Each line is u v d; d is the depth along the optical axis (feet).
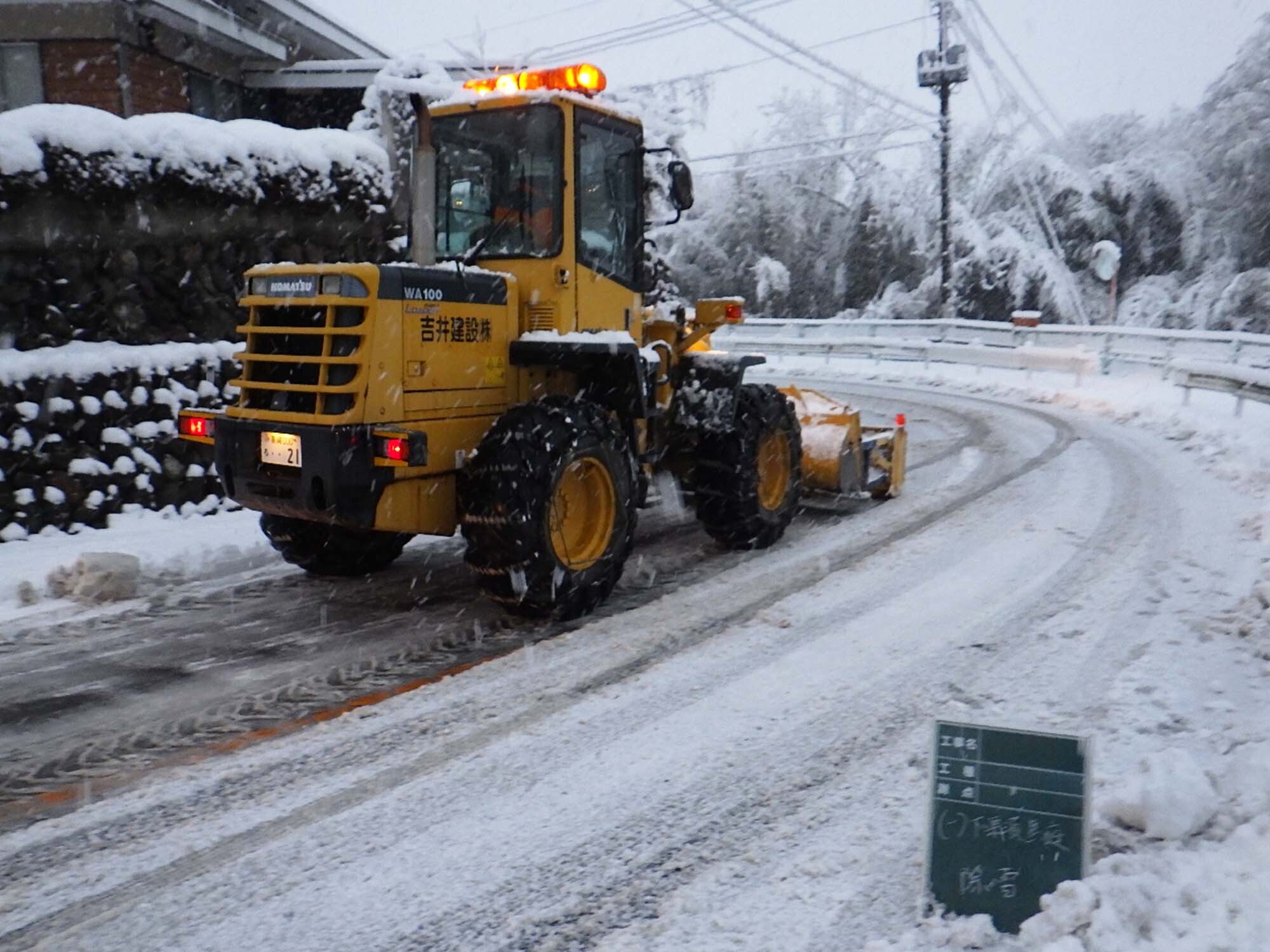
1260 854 8.61
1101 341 57.67
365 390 14.33
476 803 10.50
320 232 28.25
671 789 10.75
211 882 9.14
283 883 9.13
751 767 11.22
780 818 10.11
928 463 31.65
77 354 22.11
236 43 41.60
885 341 68.44
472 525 15.20
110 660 14.82
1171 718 11.96
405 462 14.10
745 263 106.42
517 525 14.96
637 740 11.93
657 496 22.61
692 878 9.10
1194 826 9.36
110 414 22.50
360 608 17.31
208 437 16.37
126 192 22.88
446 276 15.52
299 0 44.86
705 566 19.86
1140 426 38.93
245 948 8.21
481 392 16.29
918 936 8.16
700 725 12.33
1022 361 59.06
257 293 15.81
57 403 21.49
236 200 25.46
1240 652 14.03
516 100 16.51
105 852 9.67
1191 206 96.89
